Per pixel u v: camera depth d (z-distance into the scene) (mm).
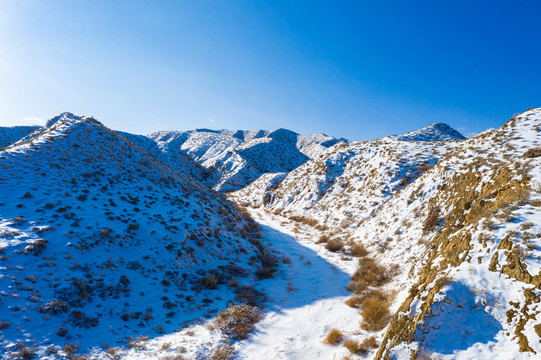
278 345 10148
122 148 29047
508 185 12180
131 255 15070
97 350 9016
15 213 14828
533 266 7516
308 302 13703
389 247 18188
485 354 6461
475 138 25406
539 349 5832
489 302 7500
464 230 11195
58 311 10188
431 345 7125
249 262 19000
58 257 12852
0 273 10781
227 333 10734
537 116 19453
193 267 16312
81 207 17156
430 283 9102
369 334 10188
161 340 10016
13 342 8336
